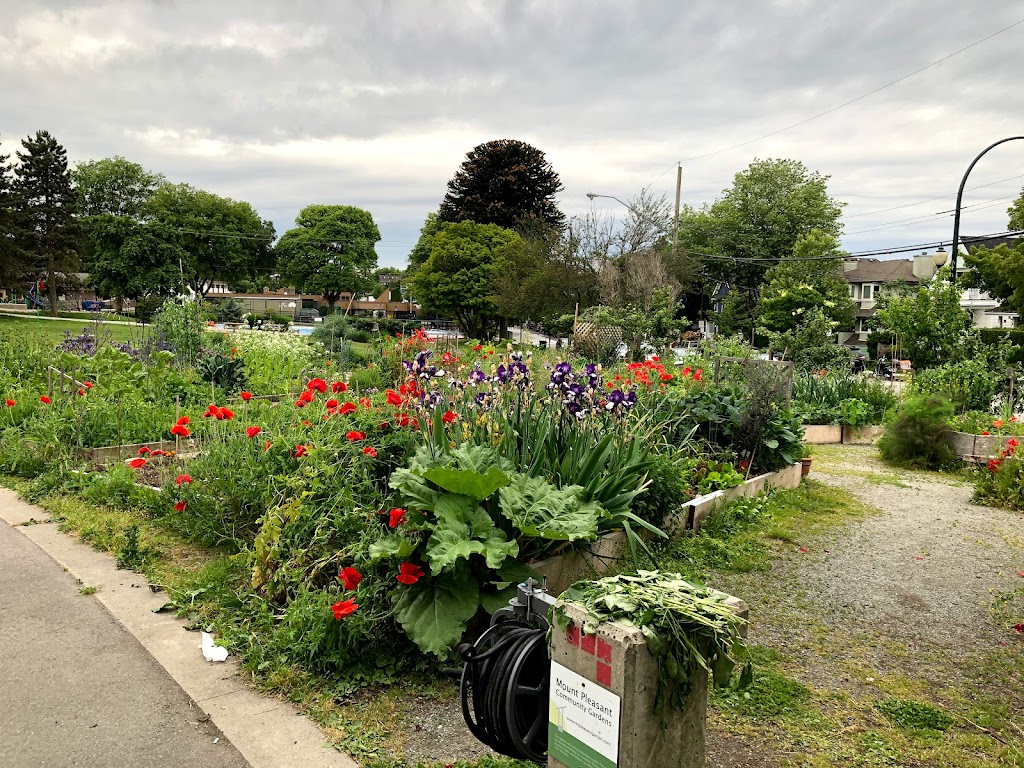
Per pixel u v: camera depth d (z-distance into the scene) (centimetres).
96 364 1098
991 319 4644
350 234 6400
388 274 9038
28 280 5419
